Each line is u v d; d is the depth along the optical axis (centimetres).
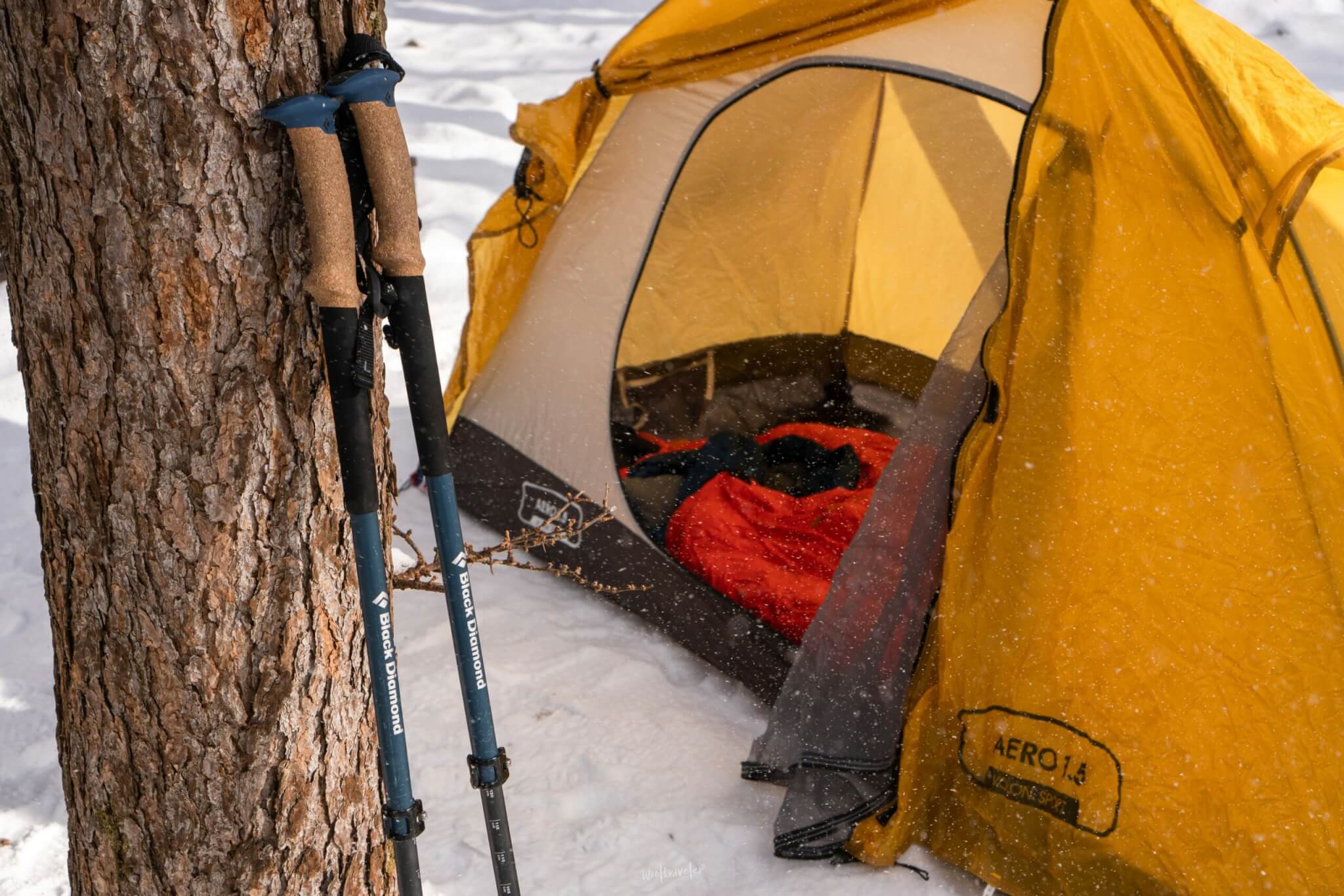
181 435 138
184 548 143
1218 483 239
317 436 148
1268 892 236
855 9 299
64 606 152
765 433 446
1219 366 238
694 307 446
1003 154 421
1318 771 233
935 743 269
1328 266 229
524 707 309
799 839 262
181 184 128
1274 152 229
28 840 248
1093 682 251
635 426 430
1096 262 247
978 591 264
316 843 165
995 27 286
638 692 321
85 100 124
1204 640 241
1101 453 250
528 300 380
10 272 138
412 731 296
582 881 250
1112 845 248
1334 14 1110
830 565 349
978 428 261
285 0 129
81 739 159
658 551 354
